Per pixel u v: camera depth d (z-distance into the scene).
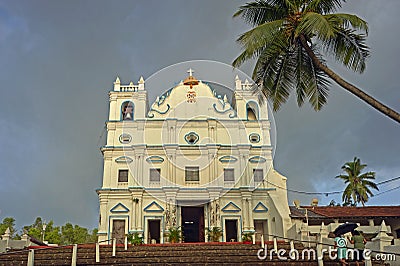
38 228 47.62
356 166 41.16
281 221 24.50
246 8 14.37
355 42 13.59
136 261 14.98
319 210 26.33
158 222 27.56
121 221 27.33
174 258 15.16
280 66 14.50
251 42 12.59
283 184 27.44
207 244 19.05
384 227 14.63
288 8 13.68
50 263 14.70
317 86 14.52
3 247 18.86
